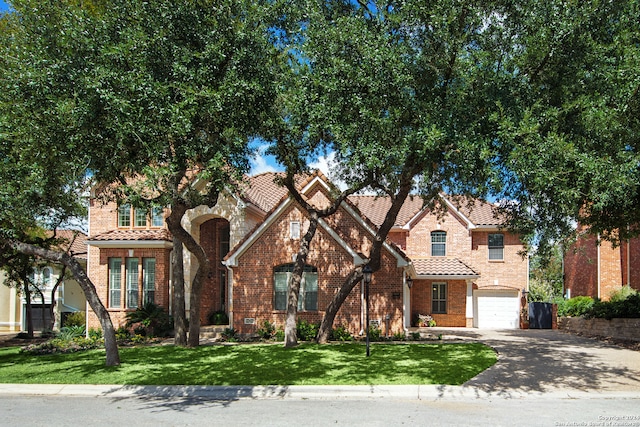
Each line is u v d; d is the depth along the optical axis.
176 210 16.67
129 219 26.00
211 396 11.95
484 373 13.71
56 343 20.72
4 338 30.34
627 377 13.41
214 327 23.97
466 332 26.36
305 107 13.98
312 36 14.03
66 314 36.69
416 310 30.70
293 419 9.73
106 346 15.27
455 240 31.28
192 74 12.70
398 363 14.99
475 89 12.97
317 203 23.12
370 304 22.17
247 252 23.12
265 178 29.75
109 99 11.88
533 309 30.09
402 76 12.98
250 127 14.69
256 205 25.08
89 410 10.63
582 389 12.11
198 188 24.25
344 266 22.38
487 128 12.62
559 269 46.91
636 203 16.97
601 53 13.38
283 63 15.29
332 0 15.83
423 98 13.95
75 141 12.64
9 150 13.77
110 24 12.95
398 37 14.11
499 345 19.66
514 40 13.67
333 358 15.85
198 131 13.85
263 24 14.32
